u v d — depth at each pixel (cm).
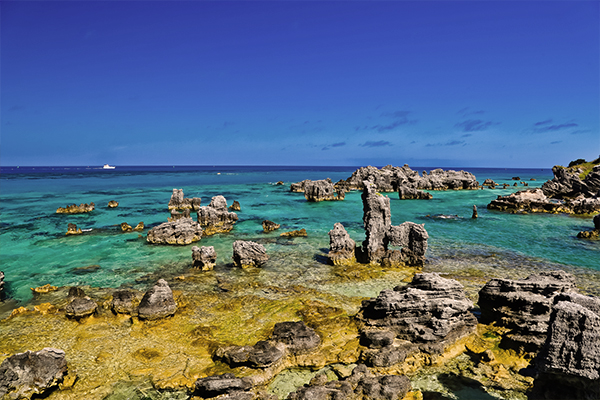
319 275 3941
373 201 4400
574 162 15250
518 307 2589
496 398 2006
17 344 2464
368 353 2309
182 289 3509
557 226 6725
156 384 2080
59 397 1977
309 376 2223
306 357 2323
